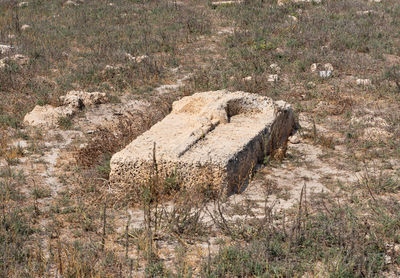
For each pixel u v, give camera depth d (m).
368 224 5.66
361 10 18.98
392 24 16.89
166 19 18.08
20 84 11.11
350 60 13.15
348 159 7.82
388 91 10.98
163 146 6.85
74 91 10.59
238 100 8.16
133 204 6.44
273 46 14.29
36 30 16.41
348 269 4.79
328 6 19.41
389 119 9.40
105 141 7.99
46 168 7.54
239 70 12.54
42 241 5.55
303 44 14.72
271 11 18.58
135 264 5.08
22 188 6.88
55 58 13.40
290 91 11.15
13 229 5.65
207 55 14.04
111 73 12.08
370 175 7.18
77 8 19.95
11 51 13.69
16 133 8.78
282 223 5.85
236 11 18.89
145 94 11.10
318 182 7.07
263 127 7.68
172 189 6.55
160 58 13.50
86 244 5.40
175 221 5.74
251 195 6.67
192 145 6.82
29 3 20.77
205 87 11.12
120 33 16.17
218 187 6.52
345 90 11.16
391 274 4.91
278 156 7.78
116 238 5.60
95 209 6.29
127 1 21.42
